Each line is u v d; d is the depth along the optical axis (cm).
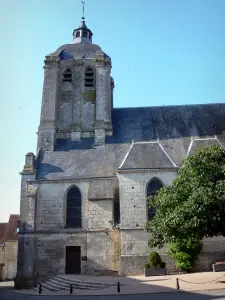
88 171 3158
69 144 3475
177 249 2678
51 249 2939
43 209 3053
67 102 3703
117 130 3581
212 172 2000
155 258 2617
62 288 2405
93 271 2792
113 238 2850
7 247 5238
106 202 2939
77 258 2922
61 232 2967
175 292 1819
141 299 1673
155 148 3159
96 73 3750
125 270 2719
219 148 2148
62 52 3978
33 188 3086
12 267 5178
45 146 3425
